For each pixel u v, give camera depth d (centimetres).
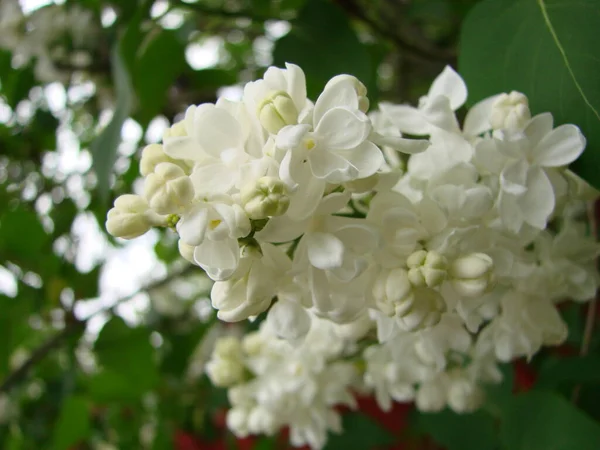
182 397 38
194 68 33
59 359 39
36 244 30
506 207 13
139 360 32
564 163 13
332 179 11
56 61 33
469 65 15
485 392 21
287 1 29
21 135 37
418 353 16
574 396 20
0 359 31
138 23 21
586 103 13
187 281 43
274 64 21
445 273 12
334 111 11
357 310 12
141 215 11
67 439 33
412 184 14
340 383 20
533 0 15
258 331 22
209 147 12
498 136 13
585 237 16
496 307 15
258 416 21
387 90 36
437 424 24
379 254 12
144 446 40
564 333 15
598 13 14
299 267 12
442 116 13
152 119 25
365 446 27
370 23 26
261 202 10
